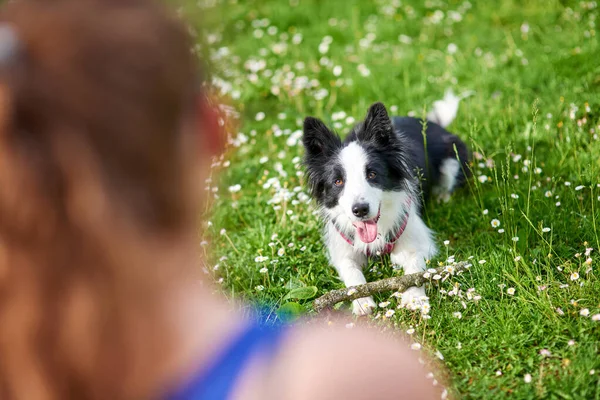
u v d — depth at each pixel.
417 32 7.94
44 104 0.81
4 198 0.82
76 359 0.88
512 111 5.57
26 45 0.81
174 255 0.92
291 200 5.04
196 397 0.93
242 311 3.47
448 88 6.18
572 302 3.27
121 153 0.83
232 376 0.95
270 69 7.59
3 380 0.90
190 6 0.97
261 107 6.78
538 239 4.05
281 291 4.01
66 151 0.82
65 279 0.85
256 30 8.55
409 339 3.32
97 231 0.84
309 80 7.16
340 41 8.14
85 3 0.85
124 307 0.88
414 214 4.41
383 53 7.43
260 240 4.52
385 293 3.84
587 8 7.23
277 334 1.00
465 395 2.91
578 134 4.90
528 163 4.37
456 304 3.53
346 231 4.34
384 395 0.93
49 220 0.83
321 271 4.29
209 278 4.02
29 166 0.81
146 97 0.84
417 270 4.04
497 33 7.37
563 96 5.67
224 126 1.18
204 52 1.05
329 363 0.95
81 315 0.86
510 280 3.67
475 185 4.73
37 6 0.84
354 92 6.72
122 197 0.84
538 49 6.71
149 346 0.91
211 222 4.56
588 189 4.45
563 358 3.02
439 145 5.08
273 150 5.87
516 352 3.13
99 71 0.82
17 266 0.85
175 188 0.89
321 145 4.48
